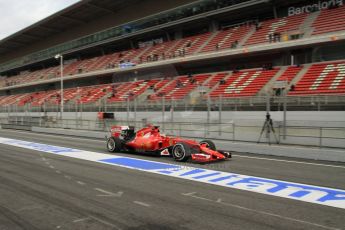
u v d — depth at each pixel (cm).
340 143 1352
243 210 573
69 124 2736
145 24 4150
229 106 1908
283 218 532
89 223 511
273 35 2780
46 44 5953
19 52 6806
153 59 3628
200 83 2869
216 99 1967
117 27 4488
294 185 765
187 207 589
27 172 923
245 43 2964
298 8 3041
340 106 1603
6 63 7331
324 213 559
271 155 1359
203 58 3106
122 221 519
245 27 3272
